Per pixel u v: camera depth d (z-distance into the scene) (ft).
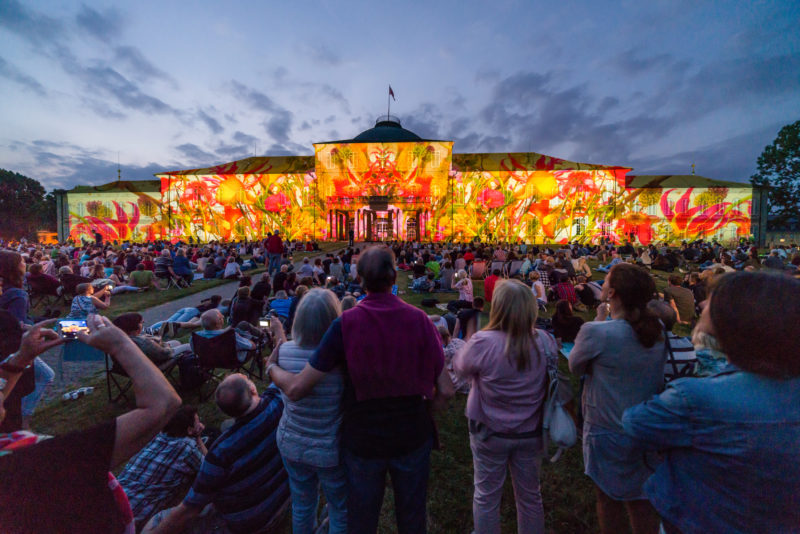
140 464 8.66
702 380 4.03
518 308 6.57
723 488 3.75
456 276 42.60
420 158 151.23
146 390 3.34
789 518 3.51
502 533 8.67
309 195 155.33
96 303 22.84
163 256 43.70
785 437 3.46
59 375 18.22
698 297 26.50
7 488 2.58
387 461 5.68
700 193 154.10
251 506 7.63
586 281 39.22
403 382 5.53
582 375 7.06
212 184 156.46
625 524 6.51
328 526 8.07
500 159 166.81
